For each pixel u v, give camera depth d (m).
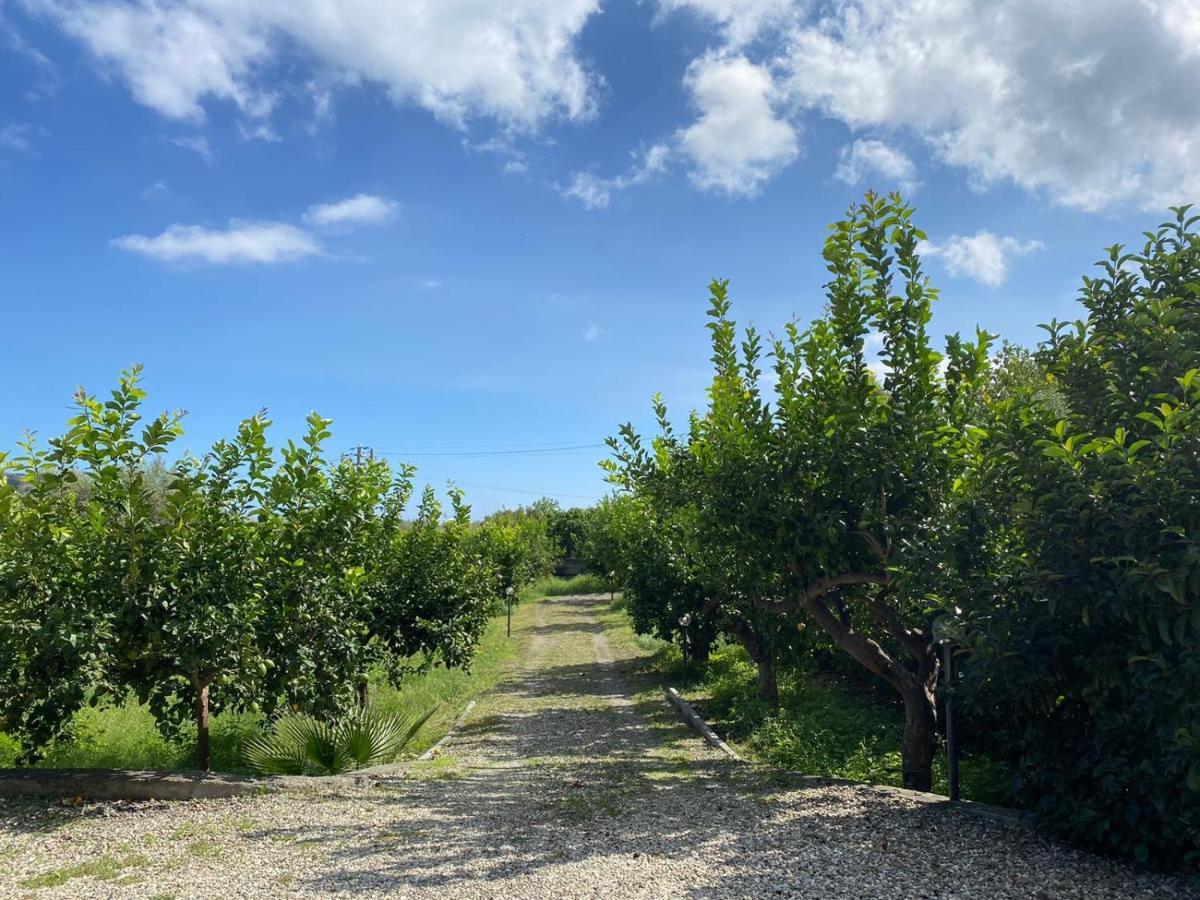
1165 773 3.92
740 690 13.63
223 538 7.24
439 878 4.47
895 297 6.56
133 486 6.70
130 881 4.43
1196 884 3.88
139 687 7.04
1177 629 3.83
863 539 6.95
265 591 7.64
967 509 5.23
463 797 6.75
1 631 6.07
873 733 9.35
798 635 9.35
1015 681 4.55
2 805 6.06
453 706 14.53
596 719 12.66
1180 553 3.87
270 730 8.03
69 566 6.66
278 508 7.93
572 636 27.80
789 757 8.79
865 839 5.06
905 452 6.50
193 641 6.81
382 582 12.06
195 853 4.96
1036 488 4.67
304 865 4.72
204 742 7.35
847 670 13.36
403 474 12.34
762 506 7.20
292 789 6.80
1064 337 5.25
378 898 4.15
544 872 4.56
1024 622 4.57
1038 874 4.27
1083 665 4.43
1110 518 4.14
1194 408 3.91
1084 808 4.42
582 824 5.73
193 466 7.48
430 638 12.98
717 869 4.56
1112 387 4.73
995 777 6.77
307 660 7.88
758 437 7.30
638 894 4.17
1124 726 4.25
